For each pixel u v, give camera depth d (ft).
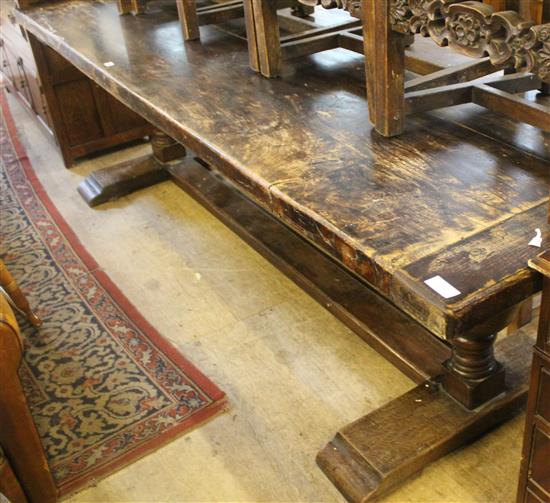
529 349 6.16
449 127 5.21
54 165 11.86
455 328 3.42
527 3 3.98
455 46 4.26
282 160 4.91
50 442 6.20
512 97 4.97
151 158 10.78
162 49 7.48
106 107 11.61
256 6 6.19
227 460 5.89
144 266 8.73
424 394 5.84
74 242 9.35
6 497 5.30
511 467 5.55
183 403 6.47
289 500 5.49
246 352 7.12
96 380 6.89
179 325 7.63
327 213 4.24
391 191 4.41
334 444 5.57
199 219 9.64
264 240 8.34
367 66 5.06
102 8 9.41
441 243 3.86
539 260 3.51
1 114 14.25
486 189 4.33
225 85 6.36
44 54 10.70
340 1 5.15
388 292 3.78
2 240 9.61
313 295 7.47
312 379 6.68
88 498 5.66
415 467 5.40
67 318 7.85
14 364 4.76
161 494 5.64
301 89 6.16
